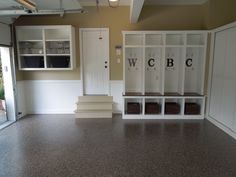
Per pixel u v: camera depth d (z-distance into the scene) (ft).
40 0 11.72
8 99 14.75
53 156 9.30
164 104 15.10
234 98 11.46
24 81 16.42
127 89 16.60
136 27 15.94
